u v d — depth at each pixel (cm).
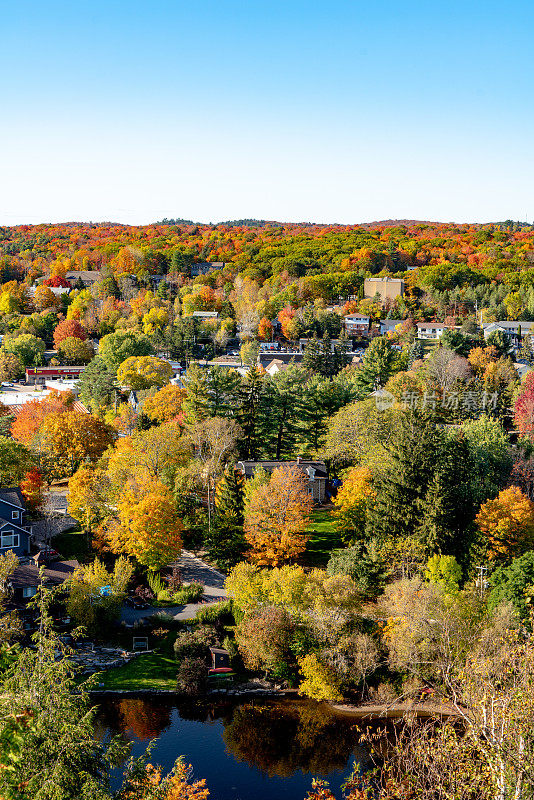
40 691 2619
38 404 12344
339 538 8181
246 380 11062
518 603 5947
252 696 5956
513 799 2155
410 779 2602
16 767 2412
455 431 9050
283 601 6381
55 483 10025
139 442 9006
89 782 2417
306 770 4931
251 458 10200
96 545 7744
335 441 9644
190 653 6169
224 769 4916
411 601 5941
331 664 5872
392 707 5241
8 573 6419
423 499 7425
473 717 2466
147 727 5422
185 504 8425
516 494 7331
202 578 7531
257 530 7544
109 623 6600
